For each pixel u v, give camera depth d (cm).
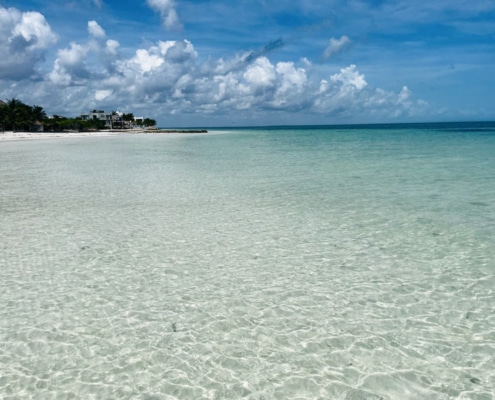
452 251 864
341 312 605
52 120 11569
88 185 1786
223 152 3944
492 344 516
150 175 2133
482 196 1434
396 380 452
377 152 3550
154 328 565
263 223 1113
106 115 15212
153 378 459
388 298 649
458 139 5678
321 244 926
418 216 1161
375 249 885
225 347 520
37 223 1123
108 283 715
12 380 455
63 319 590
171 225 1098
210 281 723
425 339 530
